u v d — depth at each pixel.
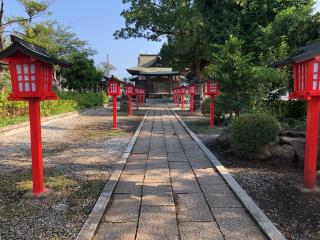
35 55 4.61
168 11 26.22
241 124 7.00
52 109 16.64
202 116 18.33
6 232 3.89
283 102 12.09
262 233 3.86
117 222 4.16
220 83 11.38
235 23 17.08
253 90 11.37
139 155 8.01
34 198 4.97
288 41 12.51
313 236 3.79
